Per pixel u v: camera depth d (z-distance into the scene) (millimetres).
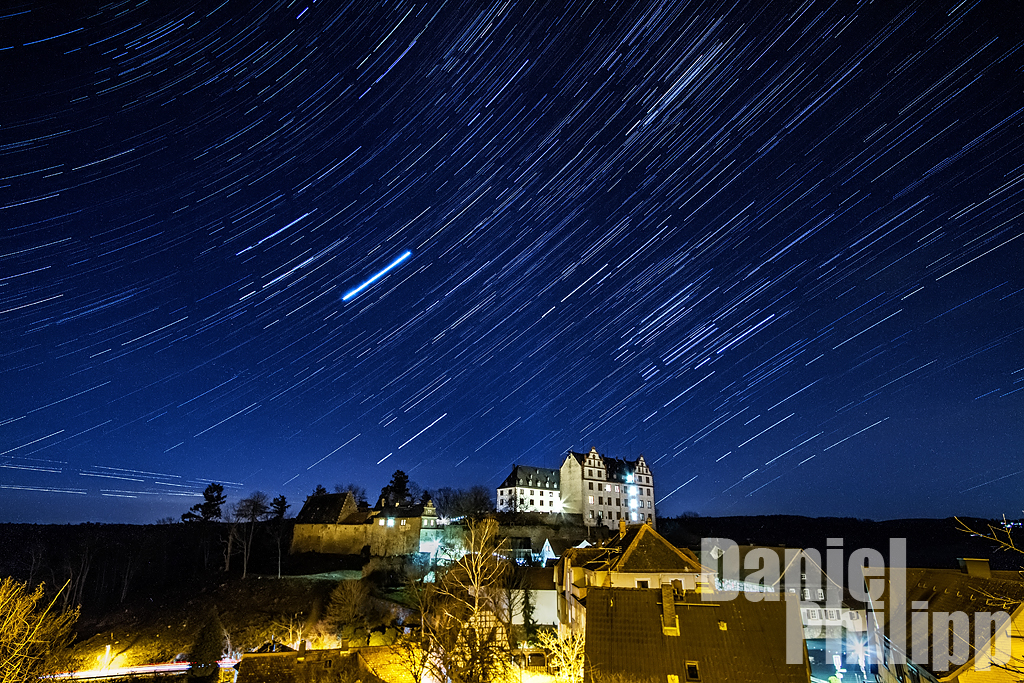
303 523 109938
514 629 59688
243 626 73938
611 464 151375
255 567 98875
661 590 37812
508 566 67625
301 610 78312
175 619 77375
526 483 141125
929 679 32219
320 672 44281
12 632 34812
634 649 35125
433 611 55969
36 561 97062
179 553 108375
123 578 96438
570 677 39125
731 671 33625
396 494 144125
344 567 96250
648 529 55125
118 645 69812
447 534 111250
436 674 41000
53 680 37500
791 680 33094
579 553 60500
